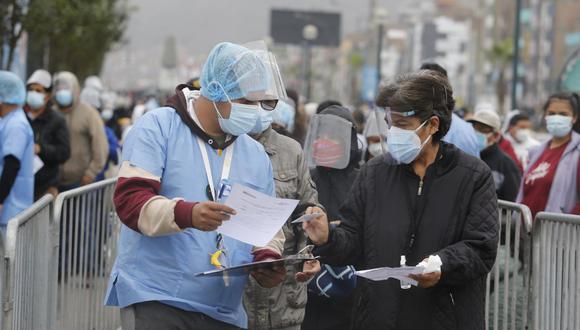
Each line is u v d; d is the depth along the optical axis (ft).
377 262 30.07
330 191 41.01
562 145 49.85
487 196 29.84
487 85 584.81
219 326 27.66
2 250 29.53
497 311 40.22
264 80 27.09
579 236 34.55
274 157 34.71
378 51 230.68
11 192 50.24
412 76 30.12
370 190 30.73
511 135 85.66
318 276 38.29
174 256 26.84
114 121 119.24
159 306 26.84
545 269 37.06
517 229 39.06
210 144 27.58
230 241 27.63
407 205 30.12
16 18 98.73
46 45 149.59
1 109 50.57
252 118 27.04
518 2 142.51
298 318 34.04
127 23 196.85
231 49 26.91
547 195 49.62
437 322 29.66
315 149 40.93
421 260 29.73
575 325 34.68
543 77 555.28
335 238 30.09
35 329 35.32
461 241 29.50
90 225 44.88
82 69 184.34
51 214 38.70
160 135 27.04
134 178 26.43
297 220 29.32
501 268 42.01
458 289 29.84
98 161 66.49
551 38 545.85
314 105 101.04
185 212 25.41
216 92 26.78
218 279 27.22
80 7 137.59
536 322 37.68
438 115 29.89
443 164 30.22
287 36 393.70
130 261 27.14
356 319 30.73
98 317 47.29
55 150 60.08
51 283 38.40
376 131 51.65
